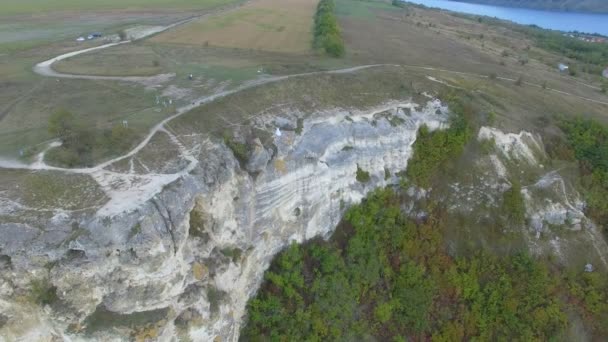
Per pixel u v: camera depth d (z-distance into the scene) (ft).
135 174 104.17
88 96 151.02
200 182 106.42
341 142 150.82
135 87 160.56
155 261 91.66
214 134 126.41
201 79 170.30
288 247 142.82
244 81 168.14
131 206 93.04
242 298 126.62
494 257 154.92
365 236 154.30
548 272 154.51
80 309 89.45
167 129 125.08
